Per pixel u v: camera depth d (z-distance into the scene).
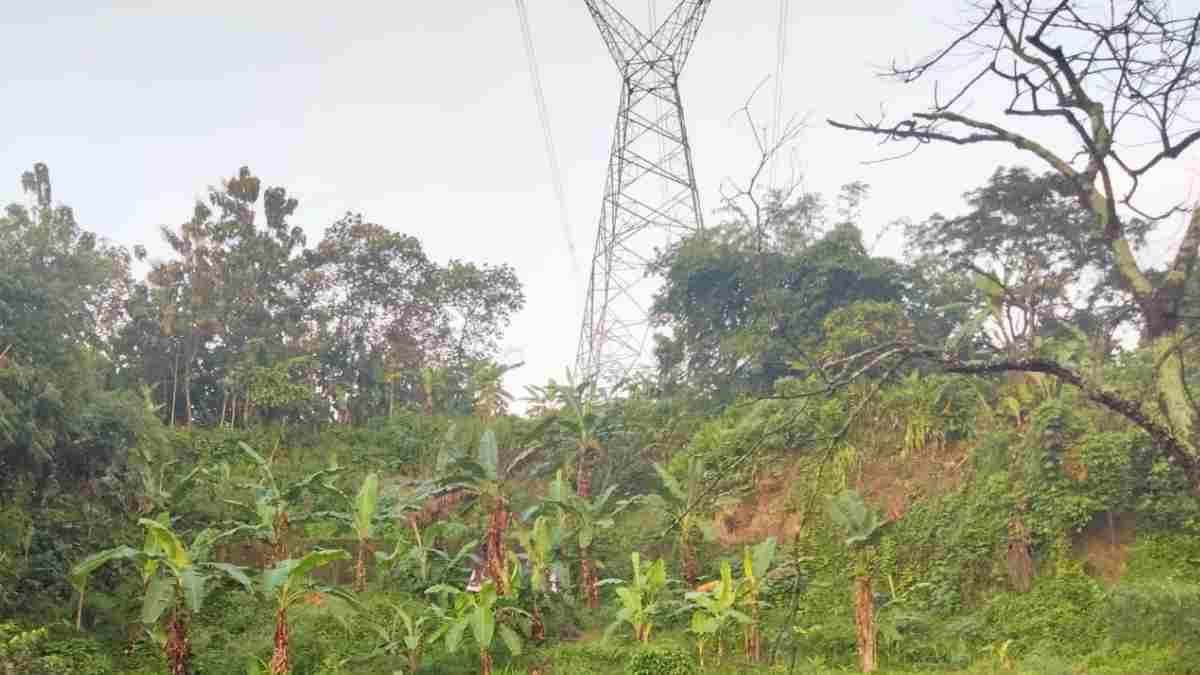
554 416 25.14
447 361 46.44
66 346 20.00
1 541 17.75
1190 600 13.84
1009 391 22.30
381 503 23.48
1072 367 6.64
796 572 5.95
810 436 24.69
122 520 21.50
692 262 34.59
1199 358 7.73
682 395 33.41
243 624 20.03
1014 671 15.50
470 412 42.91
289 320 42.22
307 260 45.00
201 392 41.25
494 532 20.25
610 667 17.48
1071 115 6.39
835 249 31.66
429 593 19.86
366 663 17.94
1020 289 11.18
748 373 32.56
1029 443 19.89
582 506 22.34
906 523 21.56
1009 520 19.20
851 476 23.56
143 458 22.11
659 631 20.27
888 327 25.97
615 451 29.58
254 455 20.55
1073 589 17.42
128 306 39.62
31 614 17.89
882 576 20.88
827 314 29.98
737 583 18.66
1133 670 14.05
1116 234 6.45
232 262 41.00
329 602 16.17
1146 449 18.91
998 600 18.31
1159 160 6.25
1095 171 6.54
